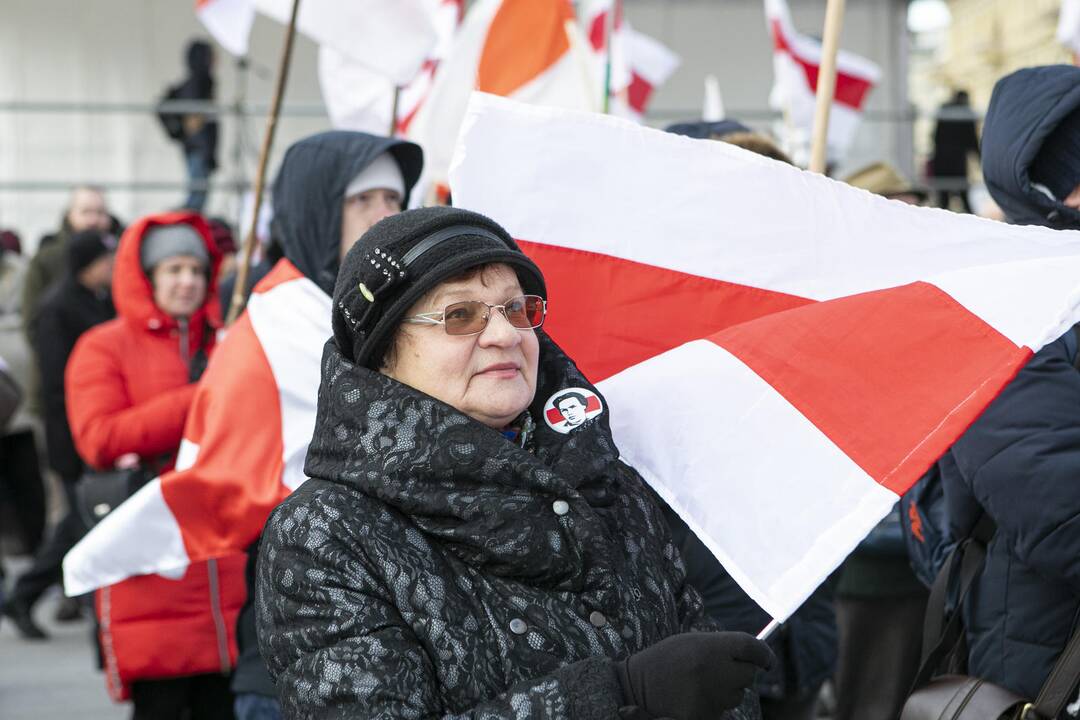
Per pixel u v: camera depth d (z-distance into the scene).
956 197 12.11
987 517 2.85
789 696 3.47
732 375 2.55
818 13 12.42
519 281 2.27
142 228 4.95
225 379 3.53
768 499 2.44
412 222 2.17
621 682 1.95
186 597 3.98
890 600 4.11
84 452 4.79
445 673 2.01
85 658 7.16
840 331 2.55
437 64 5.58
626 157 2.81
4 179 12.42
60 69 12.59
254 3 4.47
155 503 3.46
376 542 2.06
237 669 3.46
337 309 2.21
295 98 12.21
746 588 2.40
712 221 2.82
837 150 7.82
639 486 2.37
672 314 2.80
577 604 2.09
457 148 2.74
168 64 12.67
